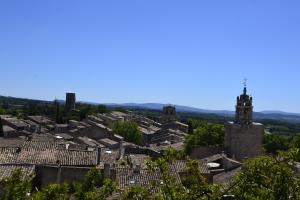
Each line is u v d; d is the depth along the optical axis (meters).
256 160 22.14
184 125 158.62
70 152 51.28
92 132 117.31
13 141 75.94
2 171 42.19
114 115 182.25
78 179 46.34
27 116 181.50
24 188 18.97
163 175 21.25
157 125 180.62
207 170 52.16
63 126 136.88
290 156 21.53
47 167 46.09
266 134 111.50
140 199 21.12
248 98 74.06
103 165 48.25
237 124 72.75
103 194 20.48
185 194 20.44
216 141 92.19
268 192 21.64
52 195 19.34
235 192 21.73
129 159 57.94
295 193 21.70
